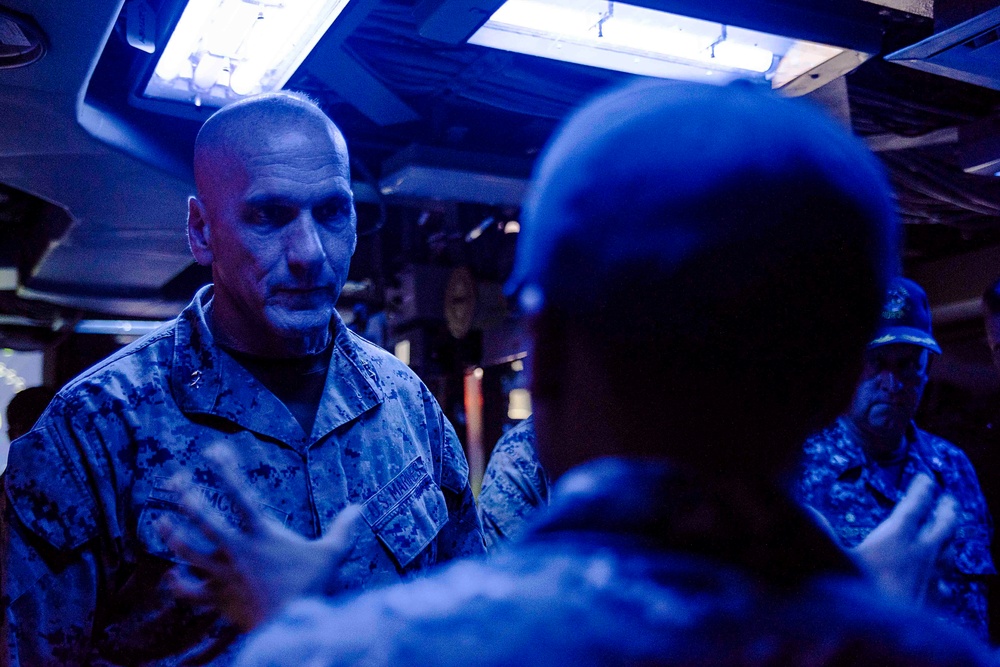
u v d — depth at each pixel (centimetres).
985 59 268
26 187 392
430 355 591
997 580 407
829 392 53
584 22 262
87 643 138
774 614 46
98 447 141
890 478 244
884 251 53
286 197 150
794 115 53
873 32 283
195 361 152
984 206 426
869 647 47
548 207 54
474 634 46
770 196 50
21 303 681
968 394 573
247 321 156
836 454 238
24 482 137
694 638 45
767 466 51
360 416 160
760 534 49
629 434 52
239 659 52
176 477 144
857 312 52
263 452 150
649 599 46
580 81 326
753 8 266
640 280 50
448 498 174
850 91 350
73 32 252
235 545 100
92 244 488
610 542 49
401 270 605
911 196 445
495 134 387
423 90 335
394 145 384
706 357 50
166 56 272
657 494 50
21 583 133
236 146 150
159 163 374
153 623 138
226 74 286
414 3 281
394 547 154
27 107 306
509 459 247
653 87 55
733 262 49
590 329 52
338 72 302
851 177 52
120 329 772
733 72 293
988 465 523
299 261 150
